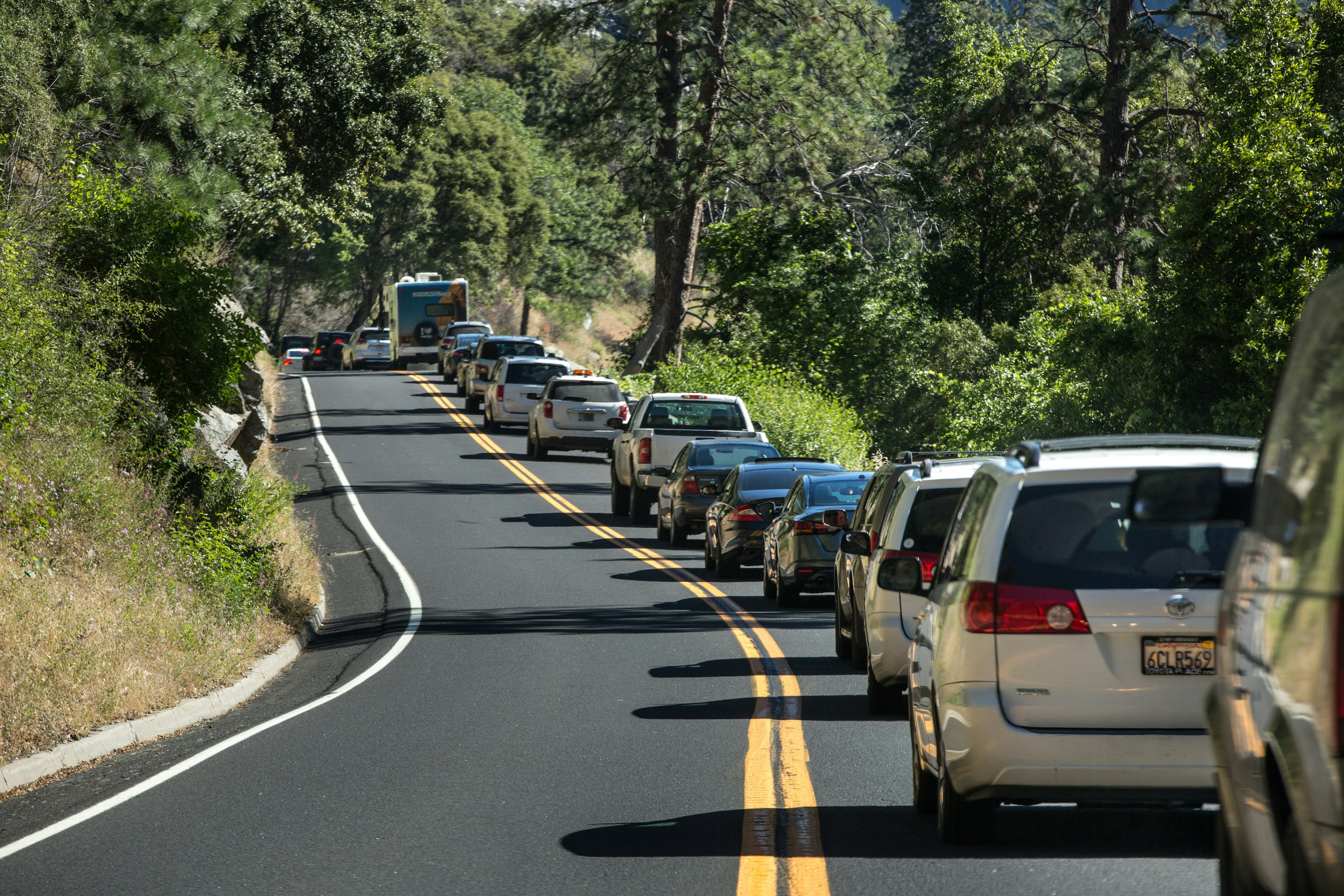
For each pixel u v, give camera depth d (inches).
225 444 3385.8
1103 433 4776.1
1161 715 844.0
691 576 2800.2
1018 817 1034.1
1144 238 6461.6
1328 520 457.4
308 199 5880.9
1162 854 916.6
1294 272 3858.3
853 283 6318.9
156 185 3304.6
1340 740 437.4
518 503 4035.4
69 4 3319.4
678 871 898.1
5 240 2203.5
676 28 6402.6
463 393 7194.9
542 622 2271.2
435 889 868.6
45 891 884.6
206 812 1093.8
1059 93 7455.7
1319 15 4431.6
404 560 3051.2
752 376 5433.1
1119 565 859.4
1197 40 6678.2
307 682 1838.1
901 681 1433.3
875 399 6235.2
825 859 917.8
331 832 1018.7
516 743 1348.4
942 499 1455.5
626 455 3759.8
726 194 6781.5
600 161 6958.7
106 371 2347.4
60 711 1418.6
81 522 1969.7
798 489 2415.1
